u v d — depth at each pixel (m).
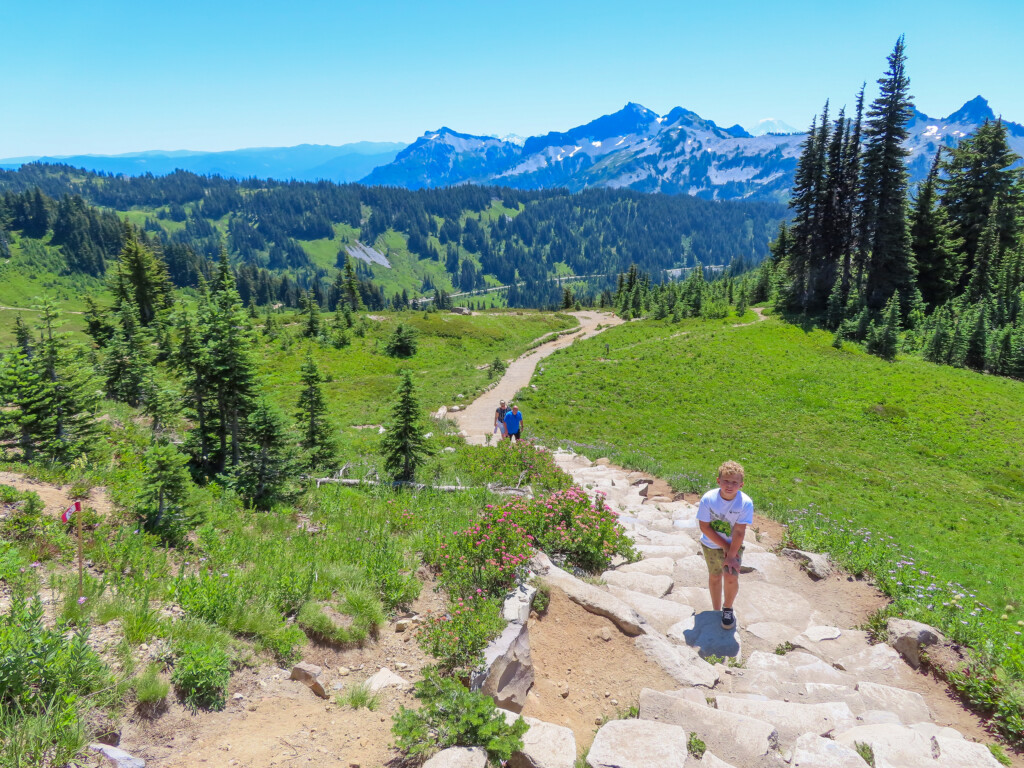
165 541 8.23
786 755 4.39
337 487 14.20
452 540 8.48
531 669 5.50
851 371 47.72
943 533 22.16
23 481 9.70
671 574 8.66
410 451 15.82
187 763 3.96
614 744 4.34
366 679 5.60
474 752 4.09
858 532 13.58
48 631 4.40
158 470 8.70
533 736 4.43
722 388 43.94
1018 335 52.62
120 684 4.39
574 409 38.25
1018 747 4.95
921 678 6.14
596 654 6.05
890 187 60.94
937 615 7.13
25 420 14.32
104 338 52.91
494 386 45.50
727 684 5.77
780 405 40.91
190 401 17.28
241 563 7.98
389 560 7.96
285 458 14.17
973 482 30.17
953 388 44.19
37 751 3.52
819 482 27.39
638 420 36.25
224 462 16.45
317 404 18.77
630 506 13.45
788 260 71.88
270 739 4.37
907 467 31.30
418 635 6.10
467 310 101.19
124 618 5.37
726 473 6.59
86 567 6.72
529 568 7.39
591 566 8.70
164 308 65.19
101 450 15.05
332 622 6.18
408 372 15.95
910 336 58.03
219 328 15.83
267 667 5.43
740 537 6.64
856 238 63.97
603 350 59.09
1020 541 21.95
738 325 65.12
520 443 19.50
